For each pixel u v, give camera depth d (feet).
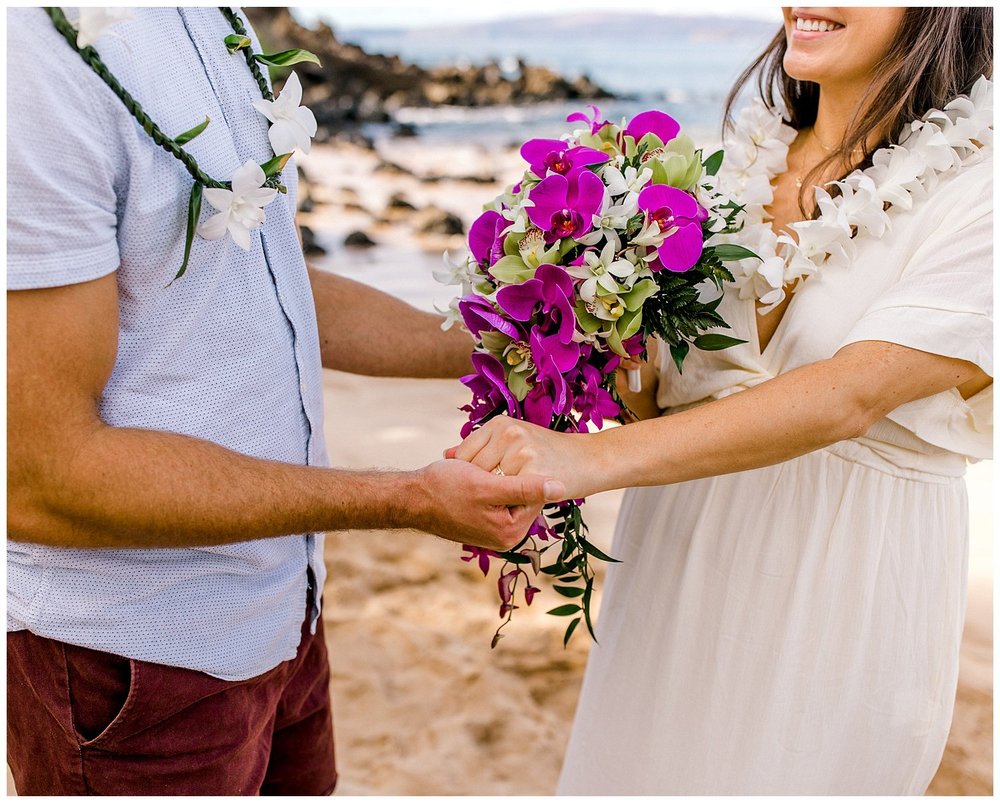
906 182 4.59
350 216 31.83
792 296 5.04
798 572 5.02
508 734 8.36
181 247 3.97
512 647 9.50
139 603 4.21
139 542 3.96
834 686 5.03
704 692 5.33
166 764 4.49
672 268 4.28
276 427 4.54
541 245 4.42
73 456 3.74
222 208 3.92
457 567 10.92
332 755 6.01
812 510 5.00
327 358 5.75
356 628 9.75
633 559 5.74
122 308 3.99
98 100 3.62
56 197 3.52
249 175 3.93
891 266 4.67
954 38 4.64
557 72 69.26
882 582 4.94
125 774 4.42
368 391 16.51
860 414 4.37
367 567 10.87
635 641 5.65
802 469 5.04
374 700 8.72
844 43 4.73
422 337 5.81
